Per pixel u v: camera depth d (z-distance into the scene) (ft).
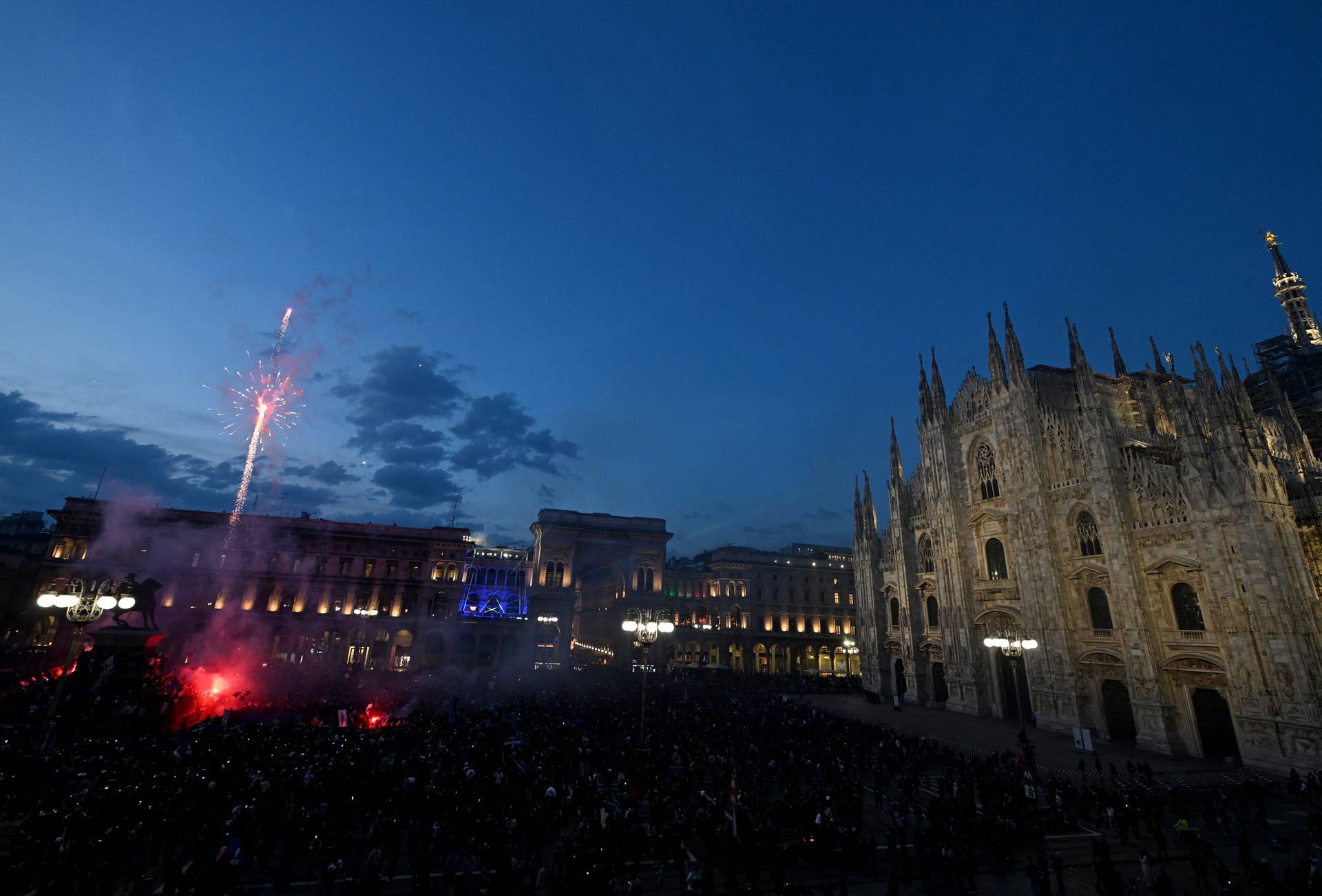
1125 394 225.56
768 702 203.92
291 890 69.21
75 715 118.11
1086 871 83.41
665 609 127.75
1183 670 154.81
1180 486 159.84
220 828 70.69
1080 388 185.78
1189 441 158.71
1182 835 86.53
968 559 222.28
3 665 197.98
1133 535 169.17
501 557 351.67
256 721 139.33
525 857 73.77
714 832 78.48
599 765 110.73
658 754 115.03
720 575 377.30
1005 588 205.46
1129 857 88.28
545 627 381.60
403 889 71.31
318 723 134.41
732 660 365.61
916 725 190.19
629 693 214.48
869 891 75.77
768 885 77.51
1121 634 166.91
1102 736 169.58
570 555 346.74
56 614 253.24
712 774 116.16
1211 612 150.20
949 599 224.74
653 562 359.46
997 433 213.25
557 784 96.12
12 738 104.63
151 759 94.43
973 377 230.68
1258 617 140.56
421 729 127.95
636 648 344.08
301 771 87.15
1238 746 140.97
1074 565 183.83
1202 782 123.44
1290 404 231.09
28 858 58.54
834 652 379.76
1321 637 137.90
